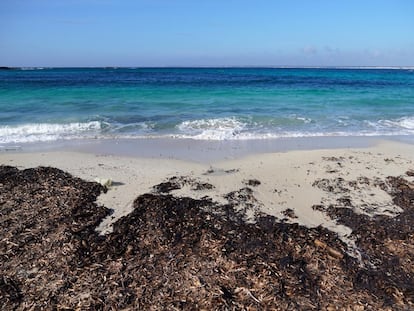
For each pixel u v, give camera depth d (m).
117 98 22.30
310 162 10.15
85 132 13.96
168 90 27.58
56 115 16.48
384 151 11.53
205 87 30.97
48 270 4.96
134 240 5.73
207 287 4.59
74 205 6.98
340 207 7.23
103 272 4.91
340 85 35.31
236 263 5.11
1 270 4.95
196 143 12.57
